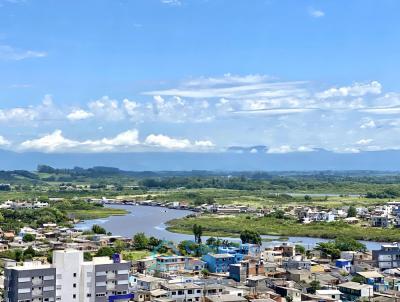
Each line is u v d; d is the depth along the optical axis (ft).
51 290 645.10
